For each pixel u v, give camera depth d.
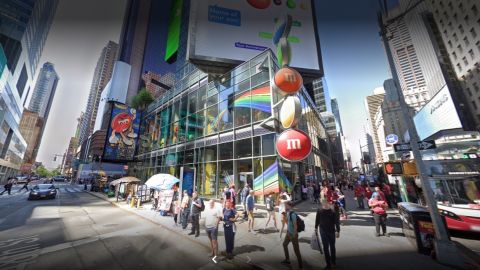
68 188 38.44
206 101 19.58
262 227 8.73
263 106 14.64
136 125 31.19
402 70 76.81
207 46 16.27
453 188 7.79
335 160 55.91
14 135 55.00
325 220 4.96
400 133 61.72
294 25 18.30
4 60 34.84
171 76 88.25
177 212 9.60
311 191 15.97
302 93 23.19
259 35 17.50
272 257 5.50
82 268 4.96
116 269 4.92
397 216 10.11
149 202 17.53
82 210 13.51
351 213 11.48
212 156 17.38
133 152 30.14
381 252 5.64
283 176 13.38
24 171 101.00
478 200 7.18
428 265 4.82
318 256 5.51
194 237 7.48
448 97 16.86
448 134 17.00
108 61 135.88
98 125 79.12
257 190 13.55
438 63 43.31
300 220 4.98
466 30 36.38
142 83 76.88
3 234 7.83
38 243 6.79
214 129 17.91
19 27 40.06
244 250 6.04
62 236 7.59
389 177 16.33
